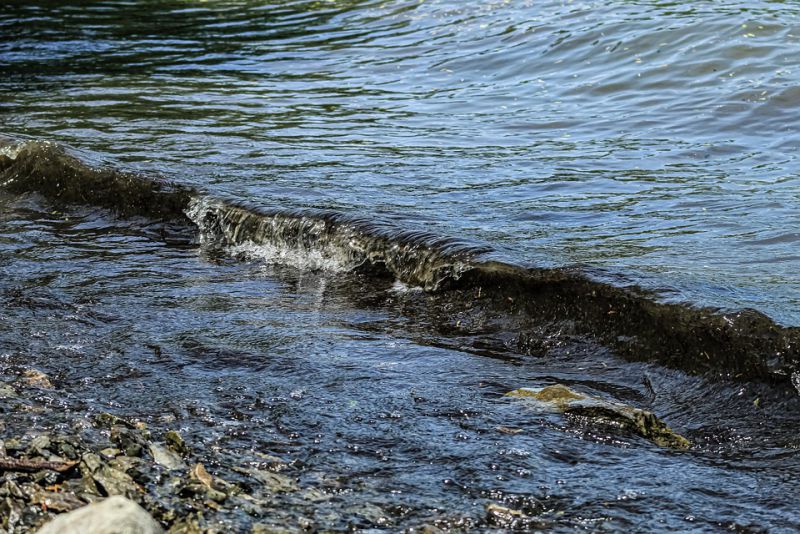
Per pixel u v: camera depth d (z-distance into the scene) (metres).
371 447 4.50
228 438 4.55
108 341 5.74
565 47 14.32
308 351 5.64
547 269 6.05
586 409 4.80
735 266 6.35
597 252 6.72
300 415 4.80
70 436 4.43
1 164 9.24
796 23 13.55
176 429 4.62
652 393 5.16
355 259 7.05
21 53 15.81
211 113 11.72
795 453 4.47
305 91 13.06
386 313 6.35
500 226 7.42
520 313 6.05
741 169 9.07
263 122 11.28
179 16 18.91
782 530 3.85
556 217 7.69
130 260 7.43
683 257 6.57
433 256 6.61
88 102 12.29
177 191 8.25
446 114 11.73
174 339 5.79
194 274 7.12
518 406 4.91
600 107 11.73
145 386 5.12
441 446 4.50
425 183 8.71
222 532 3.76
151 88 13.16
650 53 13.41
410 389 5.13
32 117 11.45
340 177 8.84
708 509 4.01
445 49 15.20
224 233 7.84
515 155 9.77
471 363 5.52
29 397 4.92
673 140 10.20
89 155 9.08
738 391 5.00
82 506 3.90
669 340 5.38
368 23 17.42
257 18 18.45
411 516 3.94
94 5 20.23
